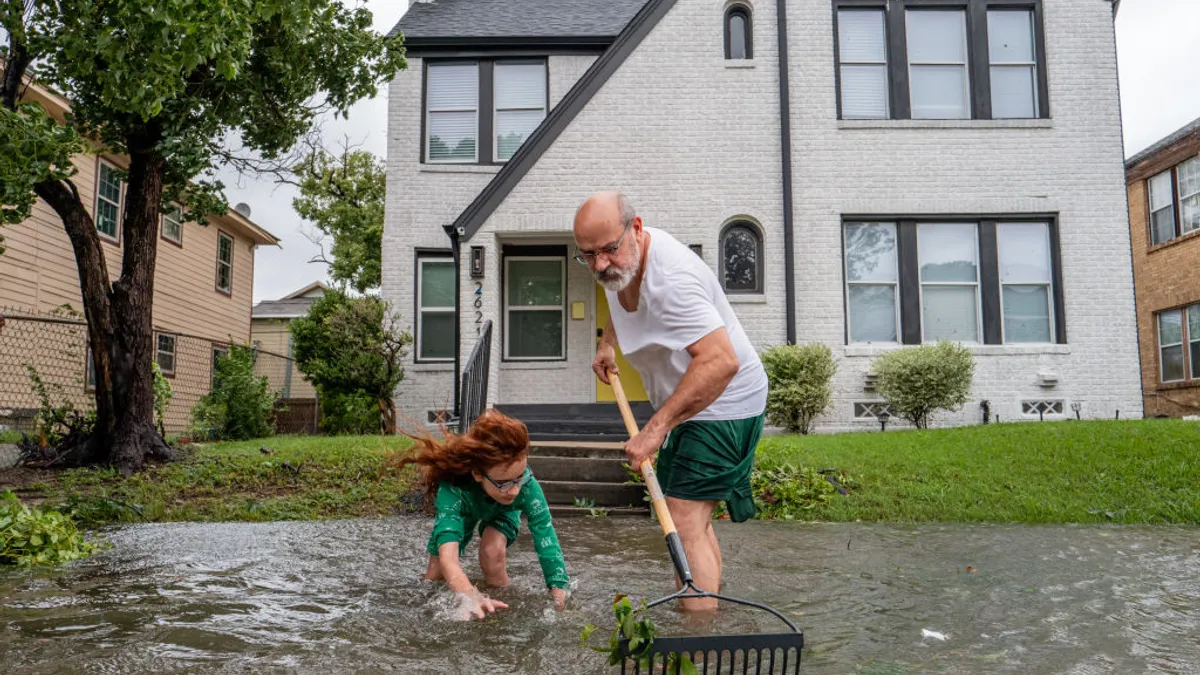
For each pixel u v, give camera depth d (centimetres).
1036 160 1135
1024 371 1102
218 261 1877
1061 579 378
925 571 398
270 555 441
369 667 241
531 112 1265
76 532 461
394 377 1212
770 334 1102
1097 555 442
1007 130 1138
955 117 1161
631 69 1134
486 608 309
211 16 621
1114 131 1138
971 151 1135
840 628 289
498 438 328
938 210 1127
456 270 1106
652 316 302
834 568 407
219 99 861
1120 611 315
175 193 946
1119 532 527
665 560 435
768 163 1127
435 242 1232
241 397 1352
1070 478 681
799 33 1152
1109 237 1123
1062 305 1117
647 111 1129
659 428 286
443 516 338
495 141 1258
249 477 758
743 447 320
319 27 923
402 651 258
